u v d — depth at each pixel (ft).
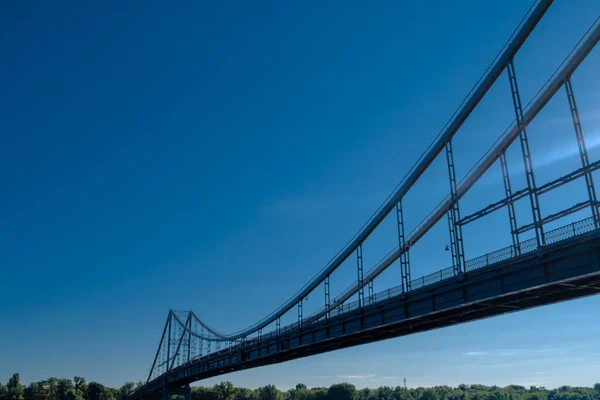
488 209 159.84
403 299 176.96
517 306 157.69
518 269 135.54
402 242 199.41
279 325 279.69
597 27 134.92
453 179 176.96
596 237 116.47
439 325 188.14
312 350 260.42
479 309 160.25
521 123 148.87
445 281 159.94
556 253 126.62
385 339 218.38
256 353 297.74
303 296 265.95
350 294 254.27
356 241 229.45
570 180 133.18
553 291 138.31
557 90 148.36
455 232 170.19
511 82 155.02
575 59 140.46
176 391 519.19
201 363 407.03
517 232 149.28
